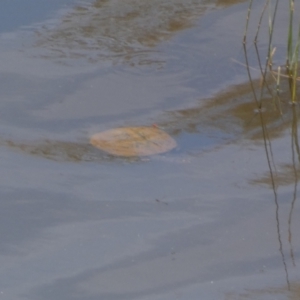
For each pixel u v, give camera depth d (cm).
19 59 1034
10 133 819
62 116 870
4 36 1114
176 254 613
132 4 1287
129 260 605
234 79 1020
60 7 1250
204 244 627
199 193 707
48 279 580
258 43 1148
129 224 655
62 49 1084
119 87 971
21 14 1205
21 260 604
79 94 938
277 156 786
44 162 758
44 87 950
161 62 1065
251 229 648
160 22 1220
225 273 589
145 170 748
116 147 792
